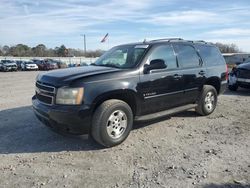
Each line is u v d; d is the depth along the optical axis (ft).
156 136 19.75
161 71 20.31
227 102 31.99
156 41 21.63
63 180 13.55
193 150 17.20
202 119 24.11
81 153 16.80
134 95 18.61
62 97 16.61
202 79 23.81
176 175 13.97
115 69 18.67
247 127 21.90
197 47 24.36
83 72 18.06
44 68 146.30
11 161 15.70
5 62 132.57
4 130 20.97
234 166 14.94
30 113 25.93
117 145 17.94
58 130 17.20
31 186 12.99
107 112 17.02
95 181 13.44
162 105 20.74
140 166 15.03
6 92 41.22
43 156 16.37
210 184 13.08
